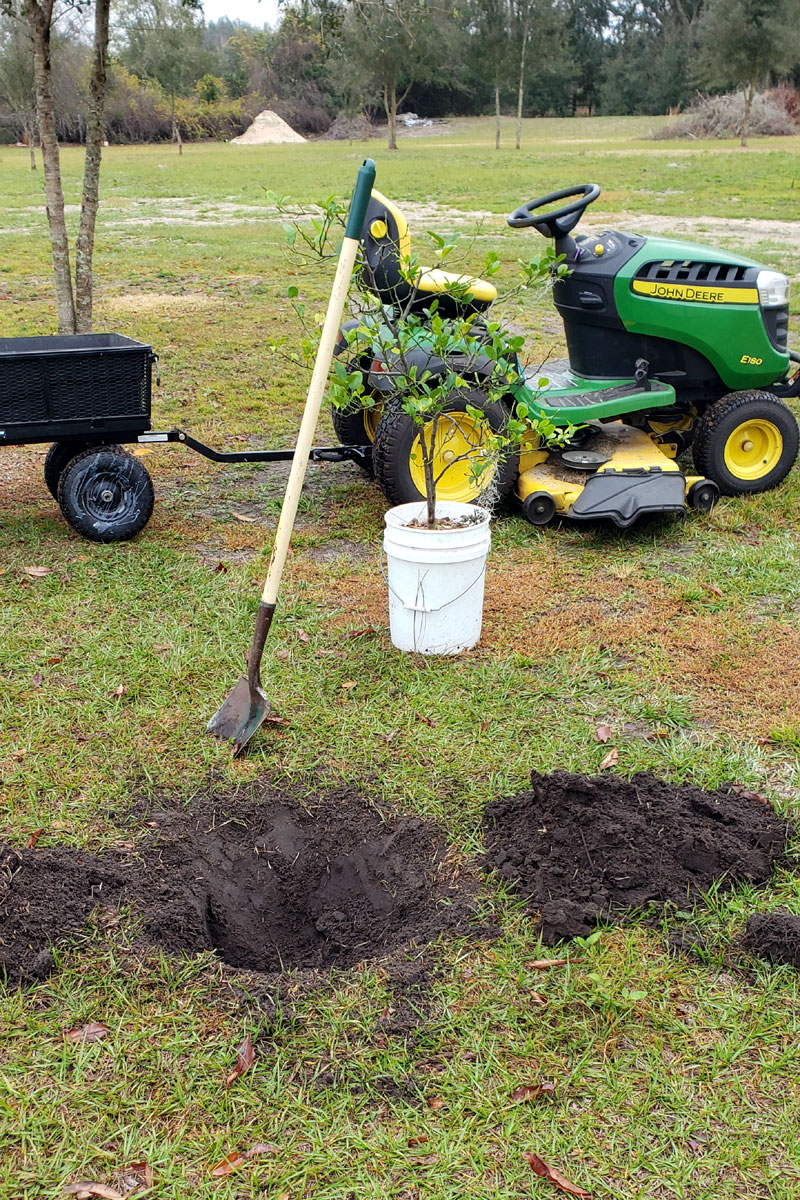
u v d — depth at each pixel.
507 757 3.45
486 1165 2.10
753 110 49.78
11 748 3.53
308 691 3.87
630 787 3.16
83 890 2.80
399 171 31.56
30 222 20.42
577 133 60.38
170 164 40.03
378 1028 2.40
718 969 2.59
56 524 5.61
